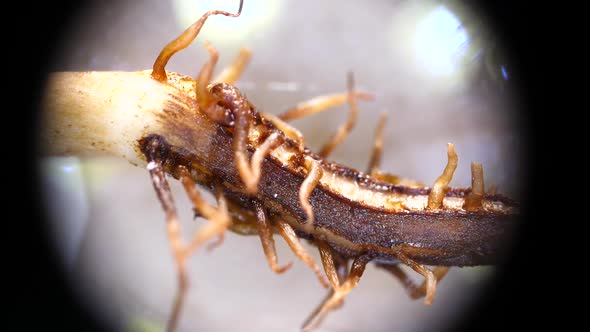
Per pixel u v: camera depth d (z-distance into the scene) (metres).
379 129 0.06
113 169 0.06
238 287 0.06
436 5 0.07
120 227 0.06
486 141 0.07
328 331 0.06
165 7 0.07
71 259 0.06
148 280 0.06
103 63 0.06
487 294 0.06
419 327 0.06
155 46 0.06
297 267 0.06
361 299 0.06
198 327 0.06
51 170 0.06
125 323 0.06
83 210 0.06
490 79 0.07
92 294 0.06
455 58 0.07
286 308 0.06
